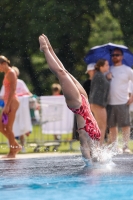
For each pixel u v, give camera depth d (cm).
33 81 5912
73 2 5591
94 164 1177
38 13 5588
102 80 1830
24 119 2052
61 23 5531
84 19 5584
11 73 1742
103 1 5547
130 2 5775
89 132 1130
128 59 2106
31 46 5769
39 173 1056
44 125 2220
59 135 2427
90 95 1847
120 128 1983
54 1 5591
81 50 5575
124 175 989
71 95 1091
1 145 2647
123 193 796
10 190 846
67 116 2212
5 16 5797
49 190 837
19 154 1975
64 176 995
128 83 1888
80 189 836
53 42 5531
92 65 1967
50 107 2183
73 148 2356
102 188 841
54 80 5847
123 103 1875
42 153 2038
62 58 5600
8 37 5822
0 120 1762
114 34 5328
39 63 5822
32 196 787
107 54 2081
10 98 1744
